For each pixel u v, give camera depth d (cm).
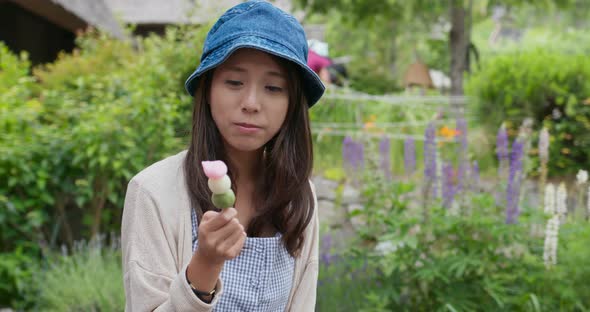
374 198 314
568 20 1217
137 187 116
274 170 125
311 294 133
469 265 274
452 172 295
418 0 802
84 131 380
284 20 113
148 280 109
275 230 128
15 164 367
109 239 411
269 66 110
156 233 112
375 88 1063
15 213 359
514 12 991
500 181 301
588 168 545
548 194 282
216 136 121
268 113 112
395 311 285
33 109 409
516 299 262
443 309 266
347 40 1570
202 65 112
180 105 441
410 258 279
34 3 666
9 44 763
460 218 275
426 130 302
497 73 588
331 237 364
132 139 399
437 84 1356
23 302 333
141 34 1305
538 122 568
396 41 1593
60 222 400
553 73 557
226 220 91
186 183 118
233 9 115
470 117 616
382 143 345
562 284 265
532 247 278
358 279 299
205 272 96
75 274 316
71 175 390
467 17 807
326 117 627
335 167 546
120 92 455
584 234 272
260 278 122
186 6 820
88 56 565
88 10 786
